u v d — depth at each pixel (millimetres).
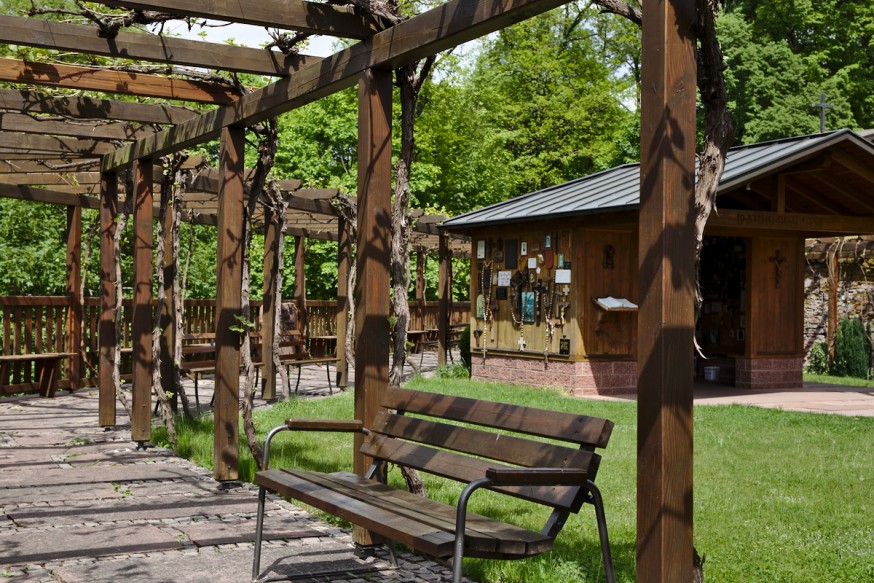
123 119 8242
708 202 3908
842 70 30500
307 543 5332
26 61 6891
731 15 31594
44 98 7957
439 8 4582
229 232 6965
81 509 6156
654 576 3172
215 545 5242
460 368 17969
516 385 15852
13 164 12367
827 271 20547
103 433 9883
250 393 7312
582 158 38562
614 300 14711
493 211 17016
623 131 38500
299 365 13867
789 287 16703
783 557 5125
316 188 13930
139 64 6984
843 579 4707
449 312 20594
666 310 3189
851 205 15445
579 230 14602
